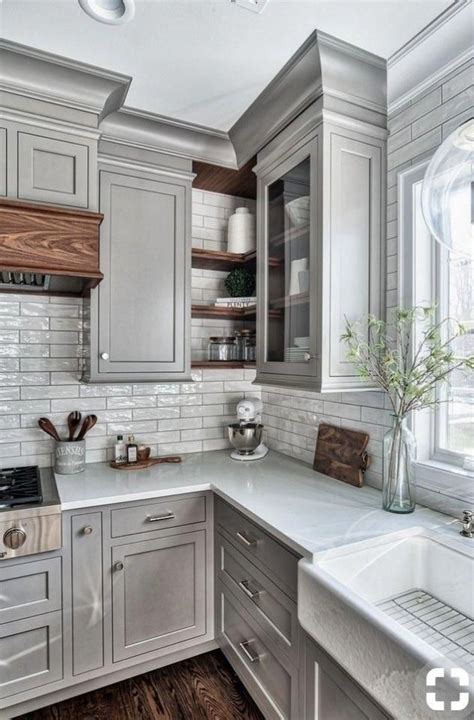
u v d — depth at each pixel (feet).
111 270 6.51
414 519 4.94
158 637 6.21
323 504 5.46
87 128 5.80
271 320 6.44
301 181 5.71
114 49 5.08
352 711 3.62
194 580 6.44
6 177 5.36
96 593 5.75
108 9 4.45
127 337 6.62
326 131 5.28
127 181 6.62
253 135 6.65
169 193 6.93
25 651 5.36
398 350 5.53
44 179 5.55
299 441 7.72
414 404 5.32
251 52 5.12
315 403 7.30
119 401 7.68
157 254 6.84
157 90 5.89
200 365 7.55
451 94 4.90
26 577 5.33
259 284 6.70
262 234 6.63
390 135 5.67
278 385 6.15
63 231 5.52
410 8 4.42
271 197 6.45
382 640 3.11
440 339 5.10
